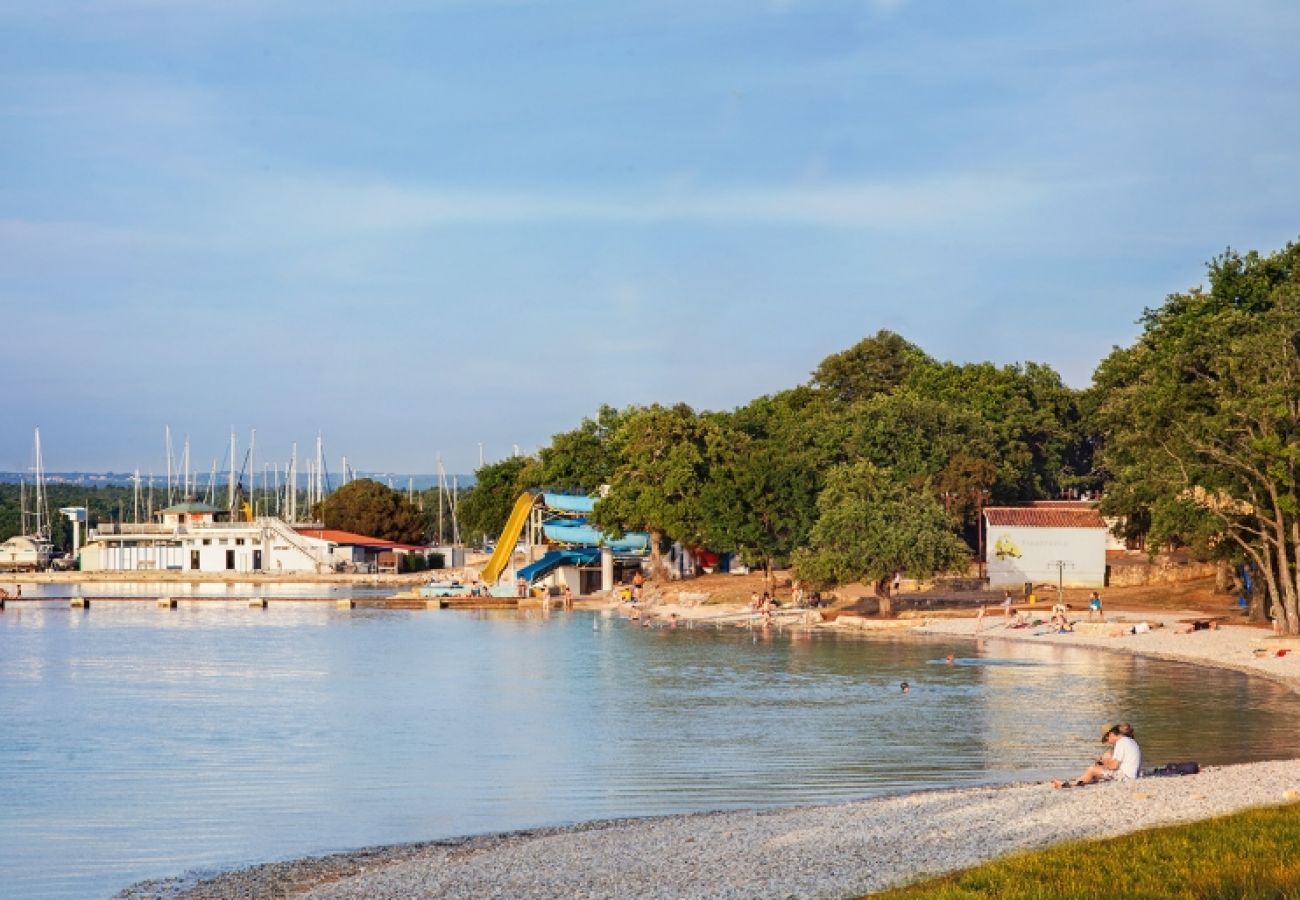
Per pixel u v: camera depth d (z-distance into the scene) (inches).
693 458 5556.1
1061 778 1659.7
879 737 2036.2
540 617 5068.9
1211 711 2230.6
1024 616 3895.2
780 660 3292.3
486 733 2145.7
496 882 1120.2
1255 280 3865.7
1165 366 3319.4
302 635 4284.0
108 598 6269.7
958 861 1072.2
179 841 1402.6
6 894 1195.3
